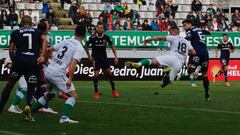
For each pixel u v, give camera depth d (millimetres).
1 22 52562
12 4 54125
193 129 18766
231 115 22688
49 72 20094
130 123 20094
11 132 17766
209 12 62625
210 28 59719
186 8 65000
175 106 26078
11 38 20812
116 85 42125
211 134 17766
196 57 30406
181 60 28891
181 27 63406
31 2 58656
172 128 18969
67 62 20188
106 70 31578
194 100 29375
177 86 41375
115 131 18203
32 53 20672
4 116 21797
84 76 47781
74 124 19688
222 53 45281
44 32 21875
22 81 23062
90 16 56375
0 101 21547
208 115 22625
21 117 21516
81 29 20172
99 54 31266
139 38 51938
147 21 56938
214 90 37719
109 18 56625
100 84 43312
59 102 27688
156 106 25969
